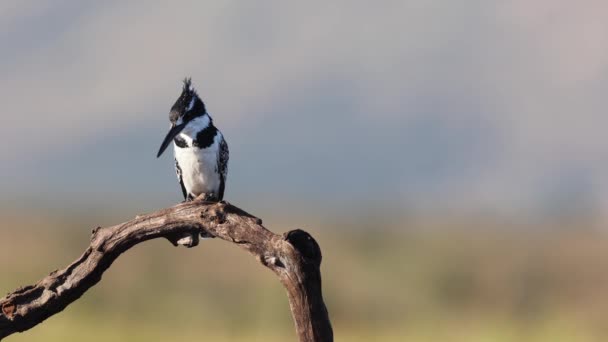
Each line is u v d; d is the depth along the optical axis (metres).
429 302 24.30
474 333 20.95
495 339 20.27
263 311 22.69
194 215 7.46
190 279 25.58
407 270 26.25
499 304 25.06
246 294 24.00
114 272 25.53
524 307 24.52
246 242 7.29
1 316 7.63
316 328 6.87
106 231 7.65
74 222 40.19
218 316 22.36
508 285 26.36
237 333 20.98
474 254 29.23
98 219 45.69
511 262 28.11
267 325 21.94
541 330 21.03
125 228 7.66
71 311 21.58
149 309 22.81
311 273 6.89
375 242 31.80
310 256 6.91
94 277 7.71
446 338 20.41
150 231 7.64
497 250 30.38
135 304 22.94
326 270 26.58
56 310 7.70
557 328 20.91
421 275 25.91
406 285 25.09
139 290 24.00
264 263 7.11
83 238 31.70
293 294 6.90
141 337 19.64
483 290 25.98
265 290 23.86
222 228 7.40
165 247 28.97
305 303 6.88
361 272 26.16
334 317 23.69
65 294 7.68
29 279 25.12
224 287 25.03
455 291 25.91
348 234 34.03
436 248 29.83
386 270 26.27
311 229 39.22
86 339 18.95
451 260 27.77
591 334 20.39
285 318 22.58
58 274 7.70
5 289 23.44
